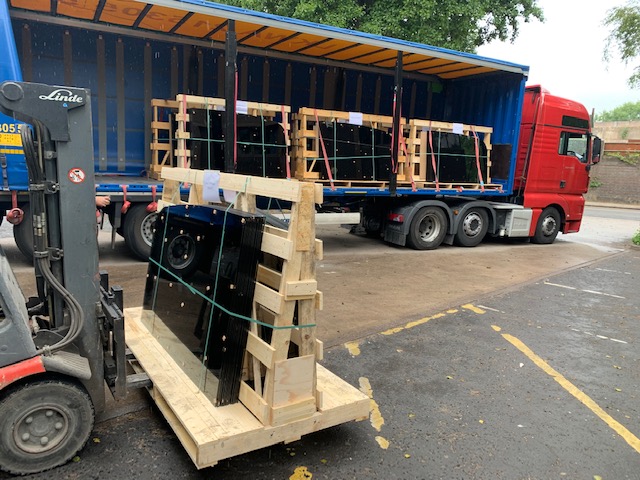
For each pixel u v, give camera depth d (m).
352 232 11.62
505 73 10.31
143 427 3.21
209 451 2.56
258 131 7.65
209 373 3.02
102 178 7.76
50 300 2.99
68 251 2.81
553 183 11.40
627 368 4.57
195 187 3.80
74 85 7.76
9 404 2.55
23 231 6.58
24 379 2.62
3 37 5.92
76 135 2.74
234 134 7.22
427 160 9.54
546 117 10.84
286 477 2.78
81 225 2.82
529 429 3.44
